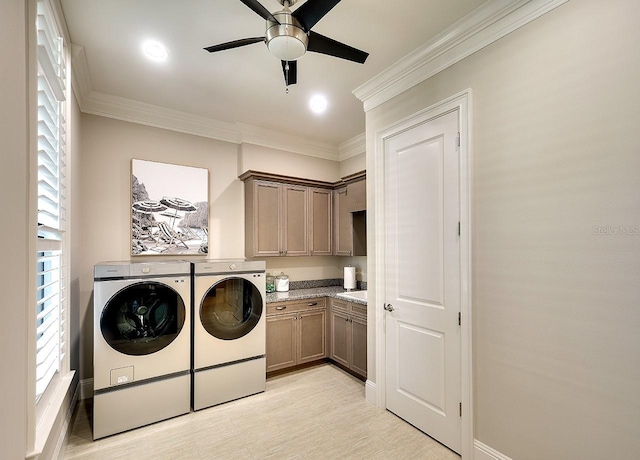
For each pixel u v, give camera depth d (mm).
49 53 1507
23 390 1111
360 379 3195
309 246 3859
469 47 1924
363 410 2557
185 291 2553
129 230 3033
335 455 2002
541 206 1582
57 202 1714
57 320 1742
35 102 1230
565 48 1501
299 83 2684
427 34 2047
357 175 3551
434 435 2139
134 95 2898
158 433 2258
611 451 1341
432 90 2176
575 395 1453
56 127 1680
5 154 960
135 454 2025
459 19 1900
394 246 2484
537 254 1596
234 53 2271
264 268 2965
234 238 3652
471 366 1885
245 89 2793
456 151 2004
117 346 2264
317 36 1674
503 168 1745
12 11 1002
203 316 2629
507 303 1720
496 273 1771
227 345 2727
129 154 3064
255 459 1973
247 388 2816
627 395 1302
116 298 2270
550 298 1543
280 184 3672
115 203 2980
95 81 2643
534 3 1604
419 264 2260
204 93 2863
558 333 1513
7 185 978
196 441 2160
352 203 3699
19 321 1068
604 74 1377
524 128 1654
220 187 3588
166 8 1821
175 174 3273
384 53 2244
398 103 2471
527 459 1622
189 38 2098
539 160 1593
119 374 2264
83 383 2781
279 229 3643
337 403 2682
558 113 1522
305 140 4113
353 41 2111
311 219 3891
